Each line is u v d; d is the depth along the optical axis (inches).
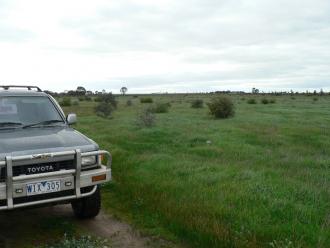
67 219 257.6
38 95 278.5
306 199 266.5
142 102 2244.1
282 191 280.4
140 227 241.0
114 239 223.8
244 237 205.9
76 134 245.8
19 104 263.6
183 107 1721.2
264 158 430.3
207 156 451.2
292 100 2800.2
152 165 386.3
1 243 219.9
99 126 806.5
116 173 365.7
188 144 532.1
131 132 668.7
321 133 688.4
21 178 200.5
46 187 208.5
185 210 248.1
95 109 1243.8
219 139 571.5
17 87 292.0
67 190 217.3
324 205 255.0
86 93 4165.8
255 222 225.3
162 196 280.5
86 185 221.9
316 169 378.9
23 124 251.3
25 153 206.5
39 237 227.6
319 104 2073.1
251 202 260.7
